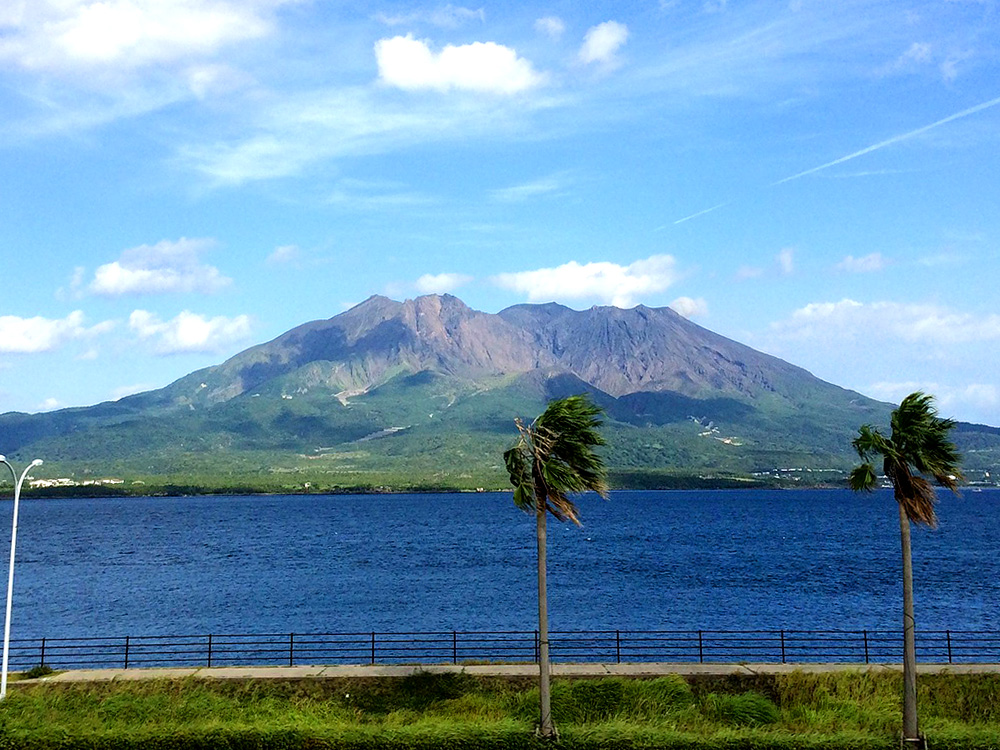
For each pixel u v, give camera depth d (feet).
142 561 492.13
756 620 271.08
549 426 112.16
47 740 104.83
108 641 252.21
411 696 130.31
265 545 592.60
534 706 119.24
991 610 288.51
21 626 279.49
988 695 127.85
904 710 106.83
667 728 109.81
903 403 110.73
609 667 139.03
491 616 283.59
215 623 279.28
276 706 124.98
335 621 278.05
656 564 448.24
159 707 121.08
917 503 109.70
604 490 112.68
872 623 263.70
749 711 118.62
